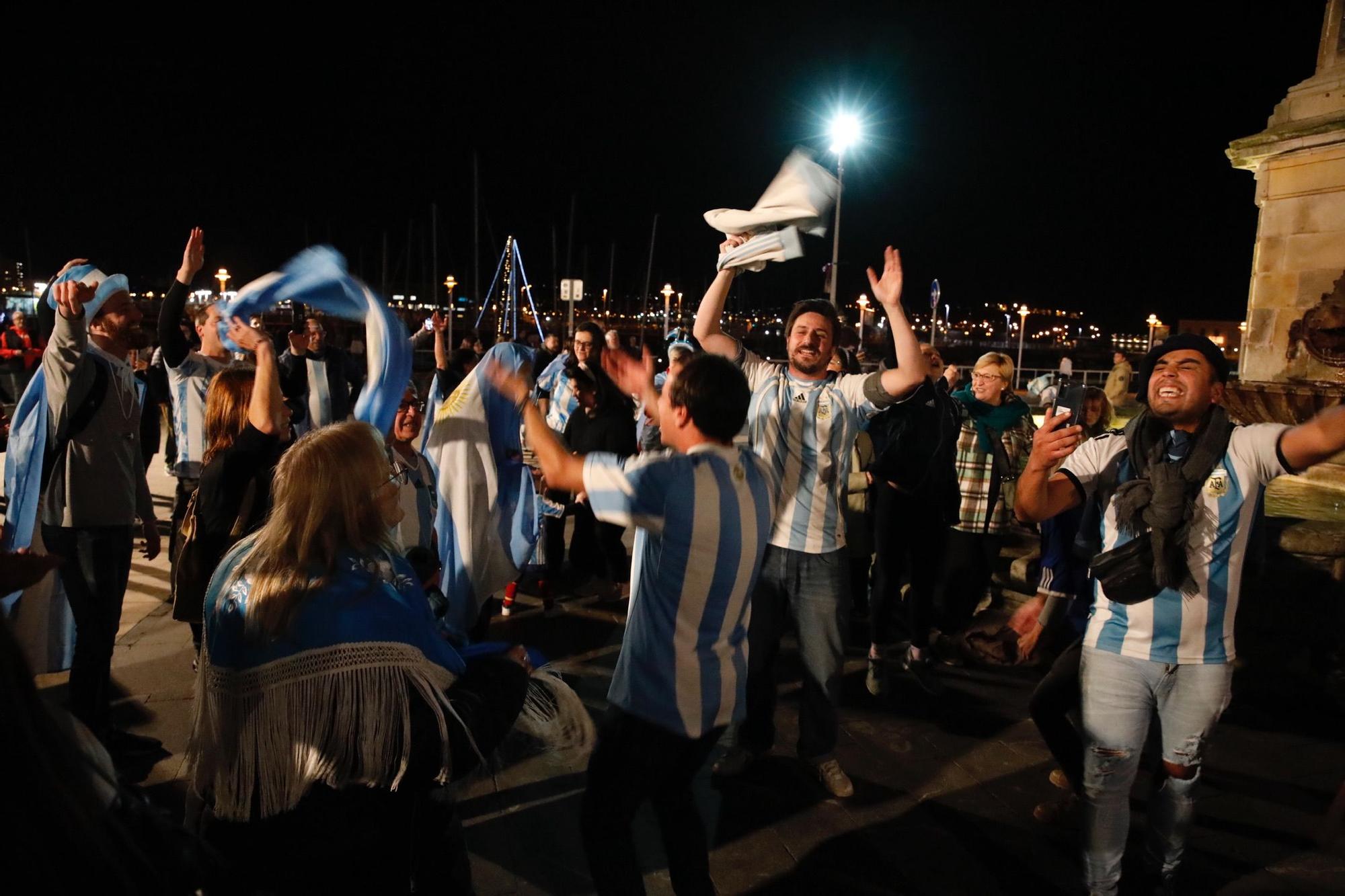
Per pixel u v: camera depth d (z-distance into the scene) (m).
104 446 3.47
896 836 3.30
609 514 2.27
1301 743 4.07
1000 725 4.29
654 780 2.33
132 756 3.62
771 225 3.26
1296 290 7.32
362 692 1.69
